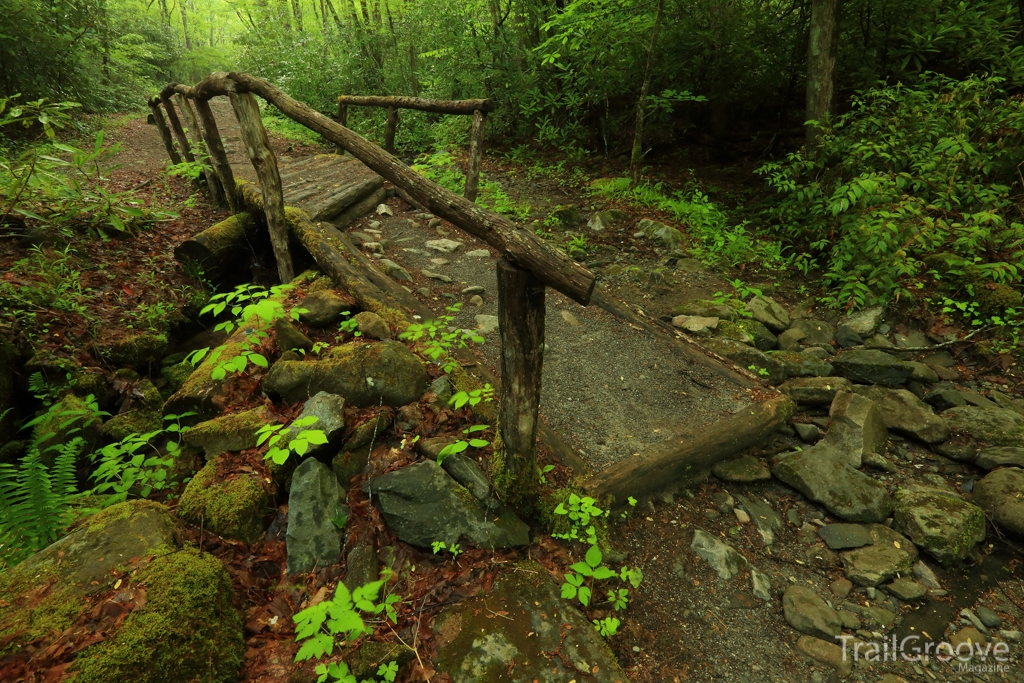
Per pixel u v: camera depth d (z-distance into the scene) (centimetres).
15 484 235
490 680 190
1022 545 274
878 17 684
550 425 307
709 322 427
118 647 171
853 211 498
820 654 221
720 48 766
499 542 233
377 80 1268
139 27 1859
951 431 340
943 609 246
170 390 392
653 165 842
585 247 564
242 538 232
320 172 655
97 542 212
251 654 193
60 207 493
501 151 954
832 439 330
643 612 235
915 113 510
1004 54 598
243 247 518
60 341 367
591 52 784
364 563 219
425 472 243
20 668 166
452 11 959
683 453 293
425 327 319
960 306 423
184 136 737
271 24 1568
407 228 534
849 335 426
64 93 987
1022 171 494
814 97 611
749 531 279
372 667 187
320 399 273
